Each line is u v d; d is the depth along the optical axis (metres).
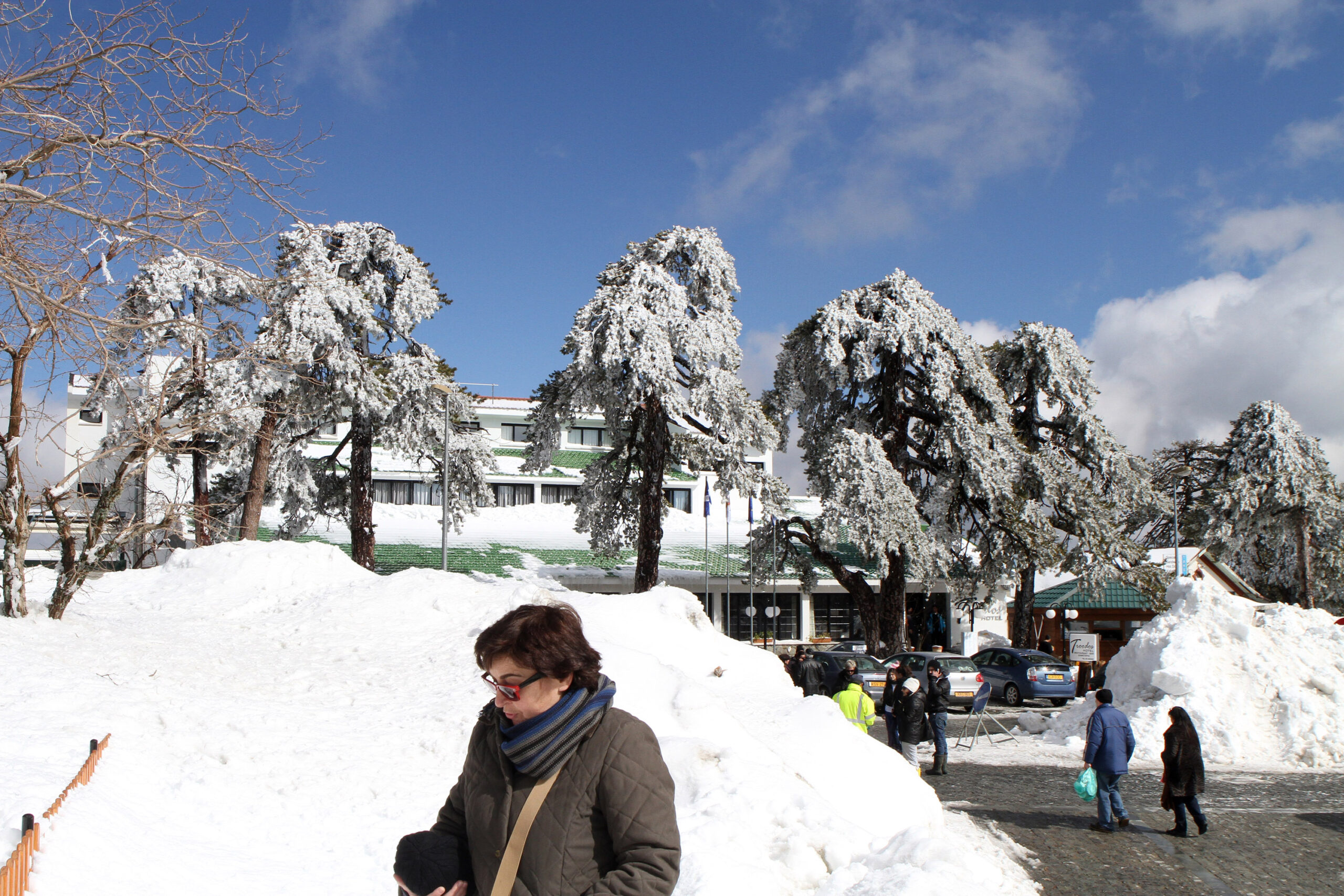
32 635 11.66
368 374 30.72
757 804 7.42
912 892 5.62
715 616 44.47
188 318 11.92
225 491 34.16
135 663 11.07
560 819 2.44
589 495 34.31
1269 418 46.28
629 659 12.05
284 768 8.22
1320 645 16.98
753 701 13.38
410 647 14.06
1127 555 36.44
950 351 36.12
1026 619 38.16
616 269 33.06
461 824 2.78
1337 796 13.05
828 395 36.81
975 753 17.47
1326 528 45.03
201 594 18.02
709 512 50.53
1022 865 9.47
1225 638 17.36
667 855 2.40
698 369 31.55
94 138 8.60
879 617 37.16
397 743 9.41
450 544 43.53
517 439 58.03
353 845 6.86
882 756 10.82
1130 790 13.69
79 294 9.15
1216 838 10.64
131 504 22.05
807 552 37.59
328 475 36.19
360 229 31.72
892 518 32.28
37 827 4.55
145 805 6.62
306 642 14.23
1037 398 40.75
